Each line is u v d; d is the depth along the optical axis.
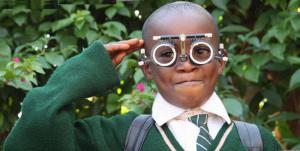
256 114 3.39
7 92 3.09
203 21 1.99
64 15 3.27
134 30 3.31
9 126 3.12
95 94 1.97
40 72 2.87
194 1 3.18
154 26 2.00
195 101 1.97
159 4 3.26
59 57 3.00
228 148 1.98
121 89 3.18
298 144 3.15
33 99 1.89
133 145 2.02
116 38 3.14
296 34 3.09
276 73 3.36
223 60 2.04
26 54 3.12
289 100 3.47
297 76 2.99
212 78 1.98
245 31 3.23
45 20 3.28
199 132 1.99
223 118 2.03
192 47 1.95
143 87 2.94
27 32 3.22
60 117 1.87
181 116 2.02
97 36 3.10
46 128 1.84
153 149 1.99
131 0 3.23
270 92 3.33
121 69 2.94
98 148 1.98
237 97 3.17
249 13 3.39
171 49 1.96
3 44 3.05
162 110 2.02
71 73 1.94
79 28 3.04
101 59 1.98
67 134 1.88
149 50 2.02
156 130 2.03
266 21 3.25
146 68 2.05
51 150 1.86
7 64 2.89
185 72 1.94
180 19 1.98
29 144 1.85
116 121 2.08
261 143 2.03
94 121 2.04
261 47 3.13
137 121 2.07
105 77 1.97
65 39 3.13
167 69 1.96
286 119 3.25
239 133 2.03
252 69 3.11
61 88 1.90
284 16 3.18
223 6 3.13
